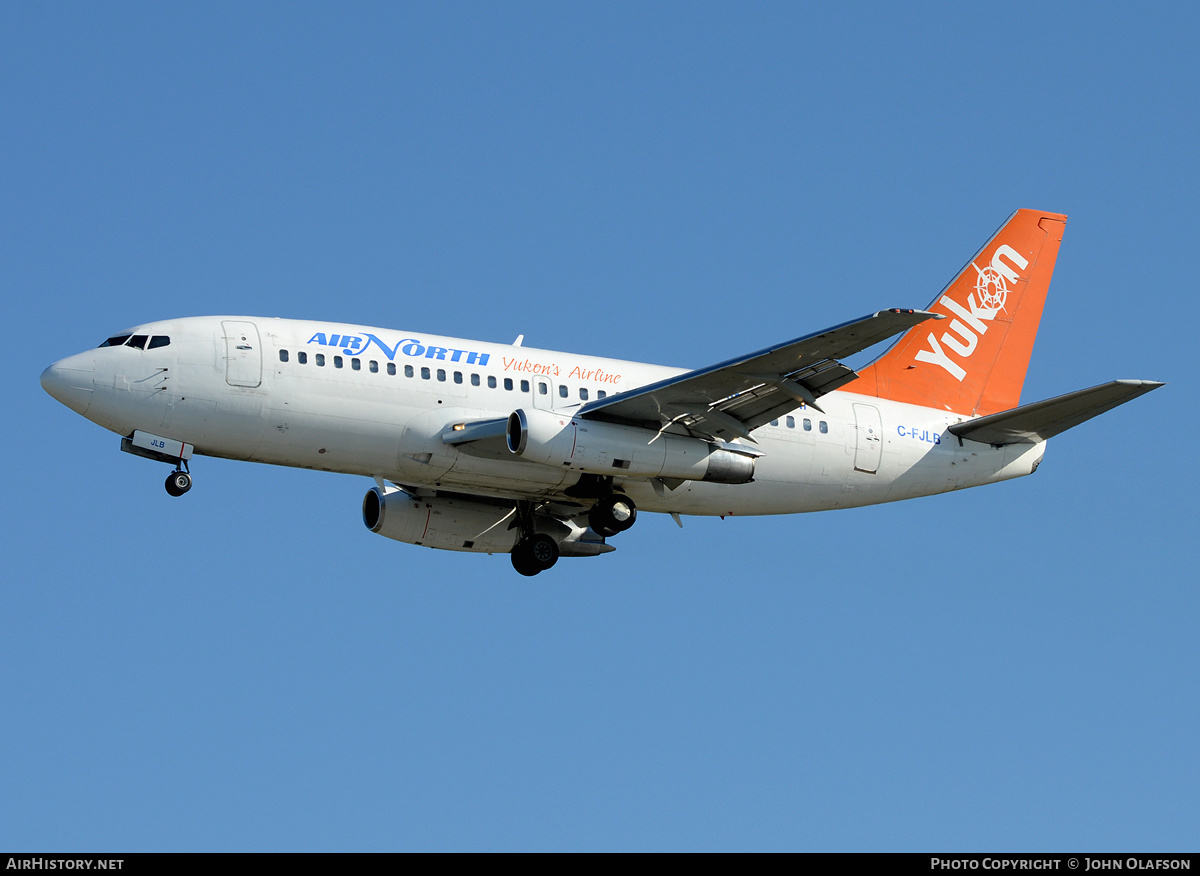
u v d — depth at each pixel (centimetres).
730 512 11769
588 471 10300
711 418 10394
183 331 10125
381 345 10444
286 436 10162
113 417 9919
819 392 9981
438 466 10469
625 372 11238
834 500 11919
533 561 11675
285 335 10250
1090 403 11406
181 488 10081
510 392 10681
